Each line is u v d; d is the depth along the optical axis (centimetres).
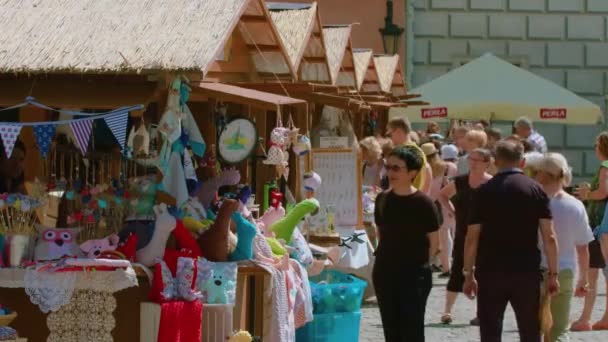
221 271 1034
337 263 1438
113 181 1127
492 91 2398
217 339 1034
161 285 1004
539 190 1070
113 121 1023
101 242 1024
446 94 2411
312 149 1512
